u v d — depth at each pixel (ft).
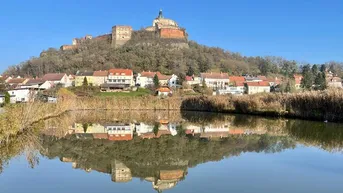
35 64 533.14
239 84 446.19
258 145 85.15
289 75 568.41
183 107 272.31
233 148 80.69
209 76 463.01
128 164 62.75
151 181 50.39
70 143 88.69
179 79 449.06
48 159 66.64
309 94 156.46
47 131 114.42
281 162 63.98
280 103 180.65
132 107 264.11
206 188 46.50
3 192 44.73
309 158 68.03
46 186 47.57
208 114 216.33
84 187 47.19
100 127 134.21
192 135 107.96
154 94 368.89
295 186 47.62
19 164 61.82
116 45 643.04
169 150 78.13
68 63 536.01
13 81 435.94
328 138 96.89
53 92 301.02
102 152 75.25
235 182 49.65
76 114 206.49
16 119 93.86
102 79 440.04
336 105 139.23
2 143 79.05
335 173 55.16
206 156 70.44
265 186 47.44
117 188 46.75
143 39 652.48
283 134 107.65
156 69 520.83
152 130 123.75
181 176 53.31
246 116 192.75
